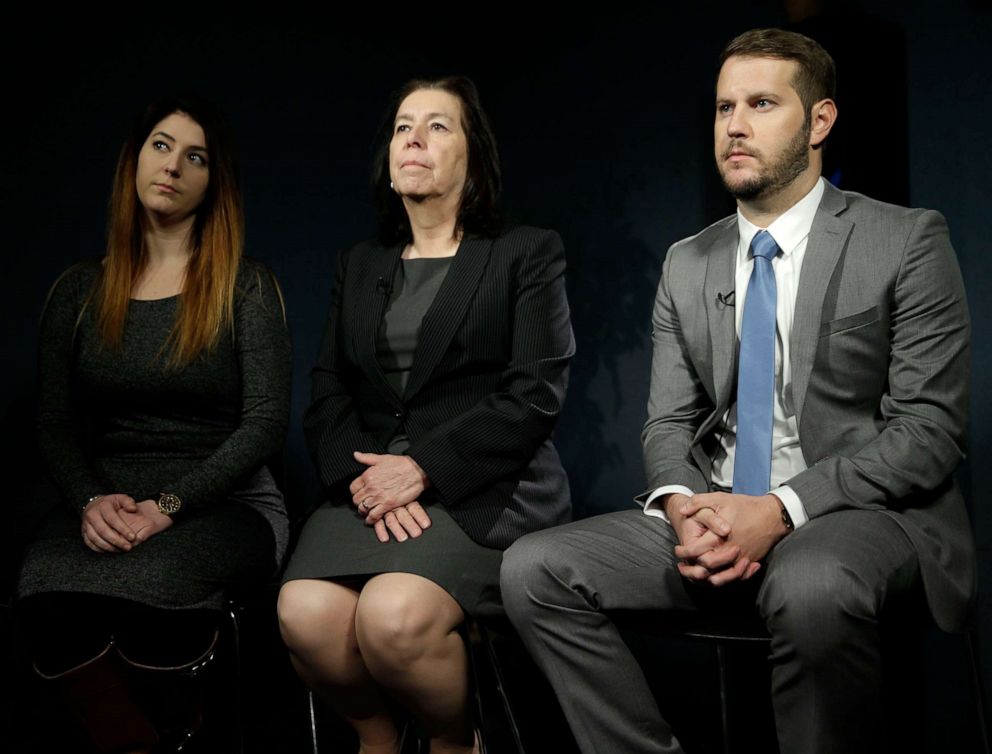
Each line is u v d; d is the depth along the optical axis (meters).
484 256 2.23
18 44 2.72
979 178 2.22
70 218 2.79
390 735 2.11
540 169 3.21
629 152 2.94
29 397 2.75
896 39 2.33
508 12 3.30
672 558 1.88
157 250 2.39
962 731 2.25
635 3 2.92
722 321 1.97
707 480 2.00
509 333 2.21
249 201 3.02
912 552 1.72
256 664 2.84
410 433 2.17
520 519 2.10
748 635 1.75
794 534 1.72
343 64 3.19
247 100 3.02
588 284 3.05
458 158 2.28
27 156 2.74
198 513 2.19
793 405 1.88
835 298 1.85
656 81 2.87
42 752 2.35
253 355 2.31
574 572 1.80
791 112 1.87
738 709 2.55
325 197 3.15
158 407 2.30
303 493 3.09
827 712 1.60
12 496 2.72
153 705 2.69
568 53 3.12
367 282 2.30
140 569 2.04
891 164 2.31
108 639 2.08
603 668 1.80
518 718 2.60
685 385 2.08
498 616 2.02
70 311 2.36
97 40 2.82
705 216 2.75
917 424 1.76
